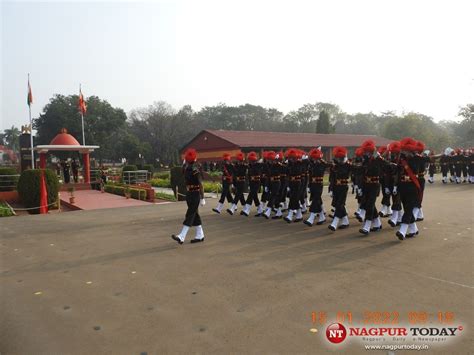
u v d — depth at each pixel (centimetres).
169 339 390
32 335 410
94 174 2562
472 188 1850
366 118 9175
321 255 685
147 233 923
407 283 532
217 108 9088
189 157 795
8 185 1830
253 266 629
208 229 948
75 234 939
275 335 394
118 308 473
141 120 6556
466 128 8281
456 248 710
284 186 1097
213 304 477
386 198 1052
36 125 5500
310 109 8738
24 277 608
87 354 366
